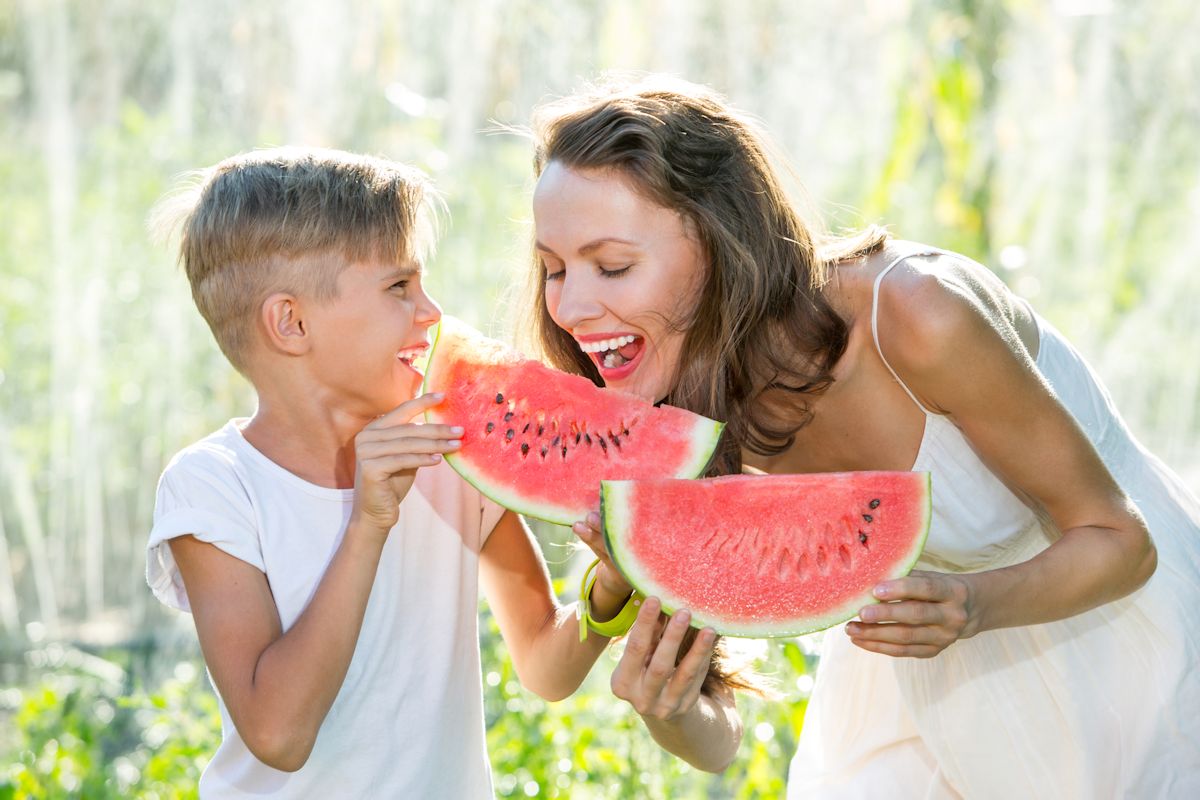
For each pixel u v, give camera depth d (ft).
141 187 23.11
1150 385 21.61
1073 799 8.05
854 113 23.49
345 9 23.52
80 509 20.85
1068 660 8.02
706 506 6.81
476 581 8.13
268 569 7.43
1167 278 22.77
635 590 6.86
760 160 7.58
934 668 8.33
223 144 23.94
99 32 25.72
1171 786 8.01
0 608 19.84
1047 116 22.90
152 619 19.66
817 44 23.67
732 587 6.73
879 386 7.76
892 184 21.16
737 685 8.70
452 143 23.61
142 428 21.15
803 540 6.76
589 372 8.45
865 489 6.79
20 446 20.86
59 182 24.13
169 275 21.80
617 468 7.26
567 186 7.20
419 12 23.57
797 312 7.49
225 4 24.30
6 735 14.94
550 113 7.89
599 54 23.52
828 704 9.05
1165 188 23.20
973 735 8.24
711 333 7.41
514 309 8.63
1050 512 7.63
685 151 7.24
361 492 6.95
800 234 7.61
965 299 7.24
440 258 20.65
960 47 21.15
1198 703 7.98
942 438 7.74
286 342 7.52
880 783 8.68
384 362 7.61
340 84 23.49
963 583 6.66
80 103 26.22
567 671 8.05
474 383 7.43
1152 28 22.70
